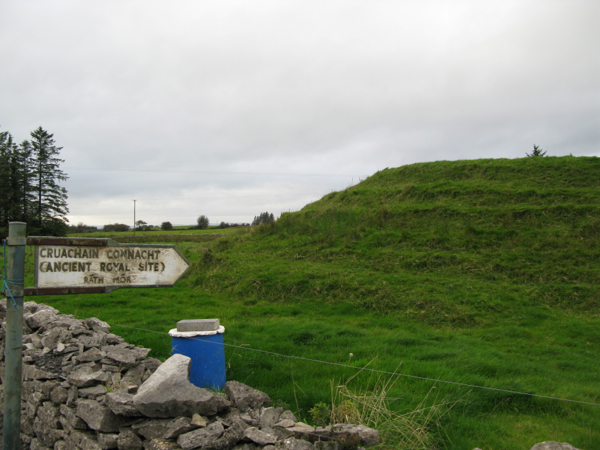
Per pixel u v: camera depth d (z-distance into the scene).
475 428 4.66
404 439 3.87
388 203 21.50
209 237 37.44
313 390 5.45
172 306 12.91
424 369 6.54
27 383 4.88
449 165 25.14
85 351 4.82
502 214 17.67
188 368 3.79
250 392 3.96
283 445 3.10
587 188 19.52
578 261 13.93
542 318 11.08
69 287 3.95
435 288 12.72
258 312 12.10
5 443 3.73
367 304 12.30
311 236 19.50
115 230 72.06
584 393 6.07
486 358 7.62
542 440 4.50
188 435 3.19
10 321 3.73
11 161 46.16
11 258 3.73
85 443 3.68
